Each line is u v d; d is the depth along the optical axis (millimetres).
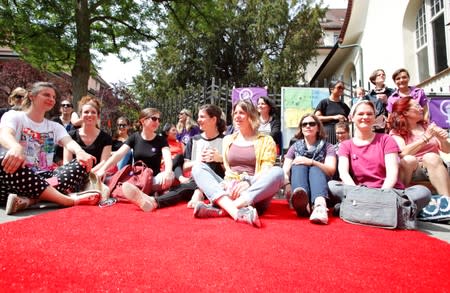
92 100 4156
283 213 3041
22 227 2037
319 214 2518
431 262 1628
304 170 3033
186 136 6789
